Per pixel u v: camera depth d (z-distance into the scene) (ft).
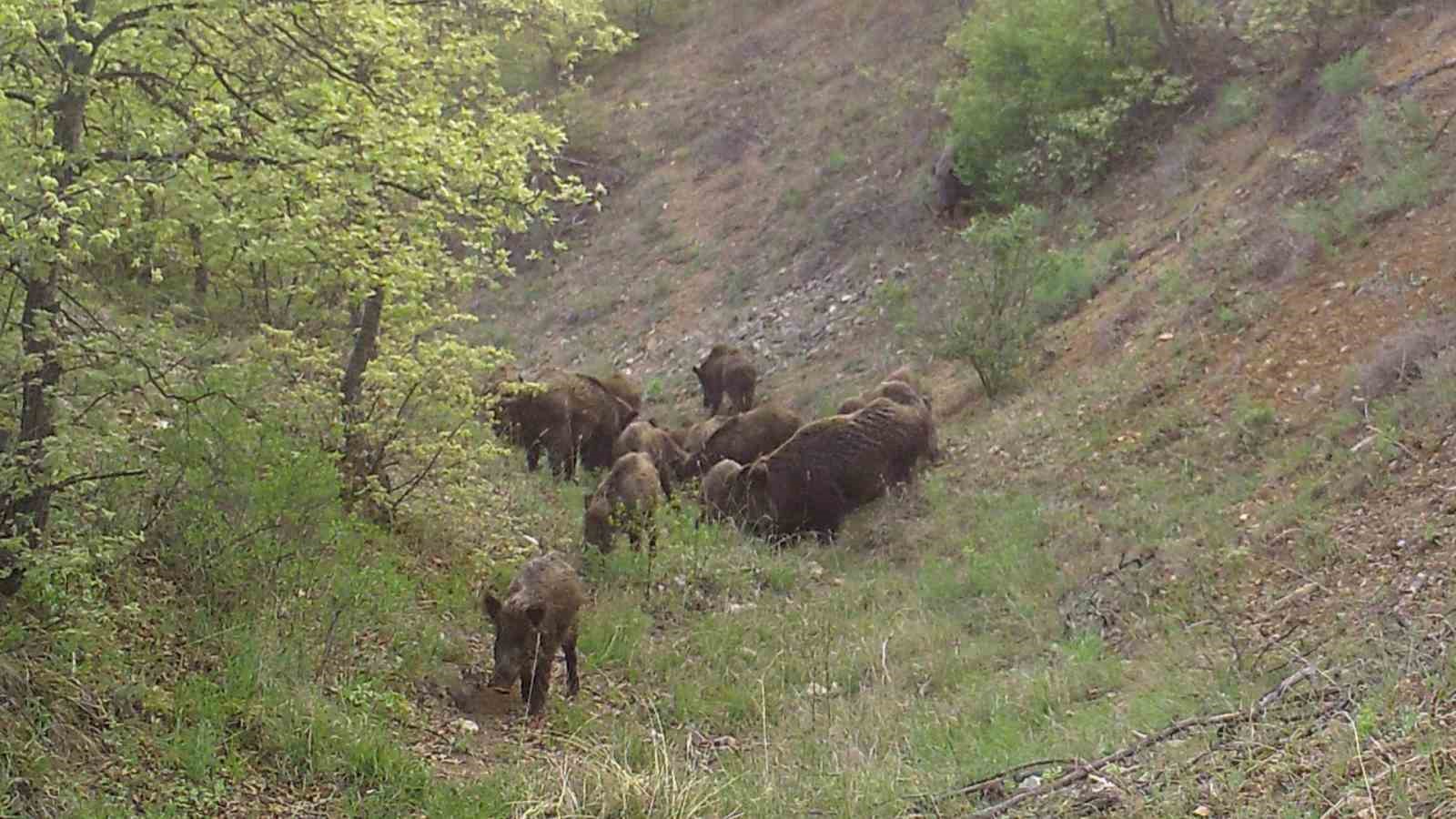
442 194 28.37
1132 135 67.05
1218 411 41.50
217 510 28.22
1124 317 51.39
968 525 41.83
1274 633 27.71
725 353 66.08
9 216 19.52
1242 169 56.80
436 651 30.30
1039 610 33.53
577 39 37.52
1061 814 18.85
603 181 103.71
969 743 24.47
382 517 35.83
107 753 21.68
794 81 104.17
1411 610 25.76
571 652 29.78
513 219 30.32
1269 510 34.17
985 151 72.08
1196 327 46.93
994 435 48.39
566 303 90.43
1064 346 53.52
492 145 30.68
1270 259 47.32
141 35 24.86
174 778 21.76
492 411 41.81
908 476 47.21
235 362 27.63
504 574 36.19
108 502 26.45
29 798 19.69
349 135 26.76
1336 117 53.98
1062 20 68.74
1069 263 57.67
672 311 83.41
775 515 45.62
